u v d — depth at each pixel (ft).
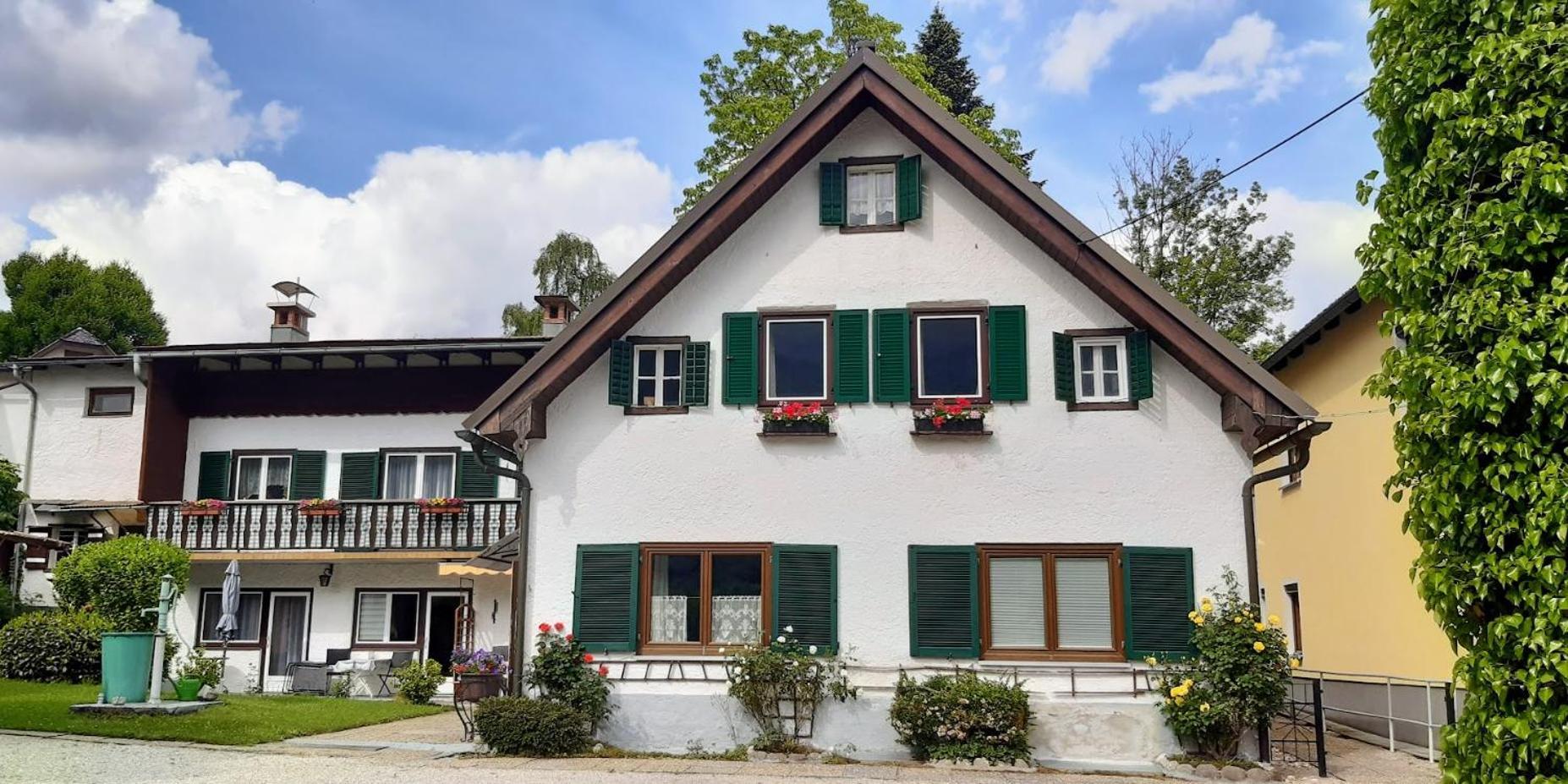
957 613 45.75
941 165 49.37
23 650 60.64
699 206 48.37
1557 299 21.68
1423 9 24.59
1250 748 42.60
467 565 64.18
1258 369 43.01
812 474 47.65
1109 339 47.34
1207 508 45.21
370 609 73.61
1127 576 45.01
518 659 47.06
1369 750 49.26
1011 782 38.63
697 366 48.96
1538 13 22.76
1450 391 22.40
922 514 46.78
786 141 48.65
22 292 149.28
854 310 48.91
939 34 127.65
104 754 39.75
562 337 47.67
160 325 153.28
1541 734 20.94
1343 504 60.29
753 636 46.91
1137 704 43.52
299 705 57.52
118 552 65.46
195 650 69.62
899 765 42.55
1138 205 107.76
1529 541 21.24
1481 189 23.07
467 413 75.20
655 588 47.80
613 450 48.70
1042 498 46.26
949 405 46.85
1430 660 49.85
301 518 72.79
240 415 77.56
